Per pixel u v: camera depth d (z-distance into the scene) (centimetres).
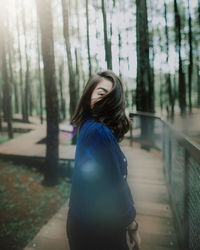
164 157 459
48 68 599
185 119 1448
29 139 1010
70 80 927
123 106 103
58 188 632
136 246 106
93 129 95
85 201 95
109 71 106
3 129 1538
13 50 2039
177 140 250
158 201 343
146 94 917
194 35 1816
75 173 102
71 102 940
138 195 365
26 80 1817
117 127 102
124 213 91
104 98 98
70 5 1254
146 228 272
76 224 100
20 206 548
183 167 219
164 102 2434
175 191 282
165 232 263
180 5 1720
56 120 631
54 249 235
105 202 91
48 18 571
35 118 2142
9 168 758
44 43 584
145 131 729
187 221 194
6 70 1303
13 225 476
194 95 2061
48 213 523
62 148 772
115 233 94
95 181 91
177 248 235
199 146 150
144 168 505
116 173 92
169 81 1600
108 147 92
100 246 95
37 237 255
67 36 882
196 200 163
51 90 610
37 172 736
